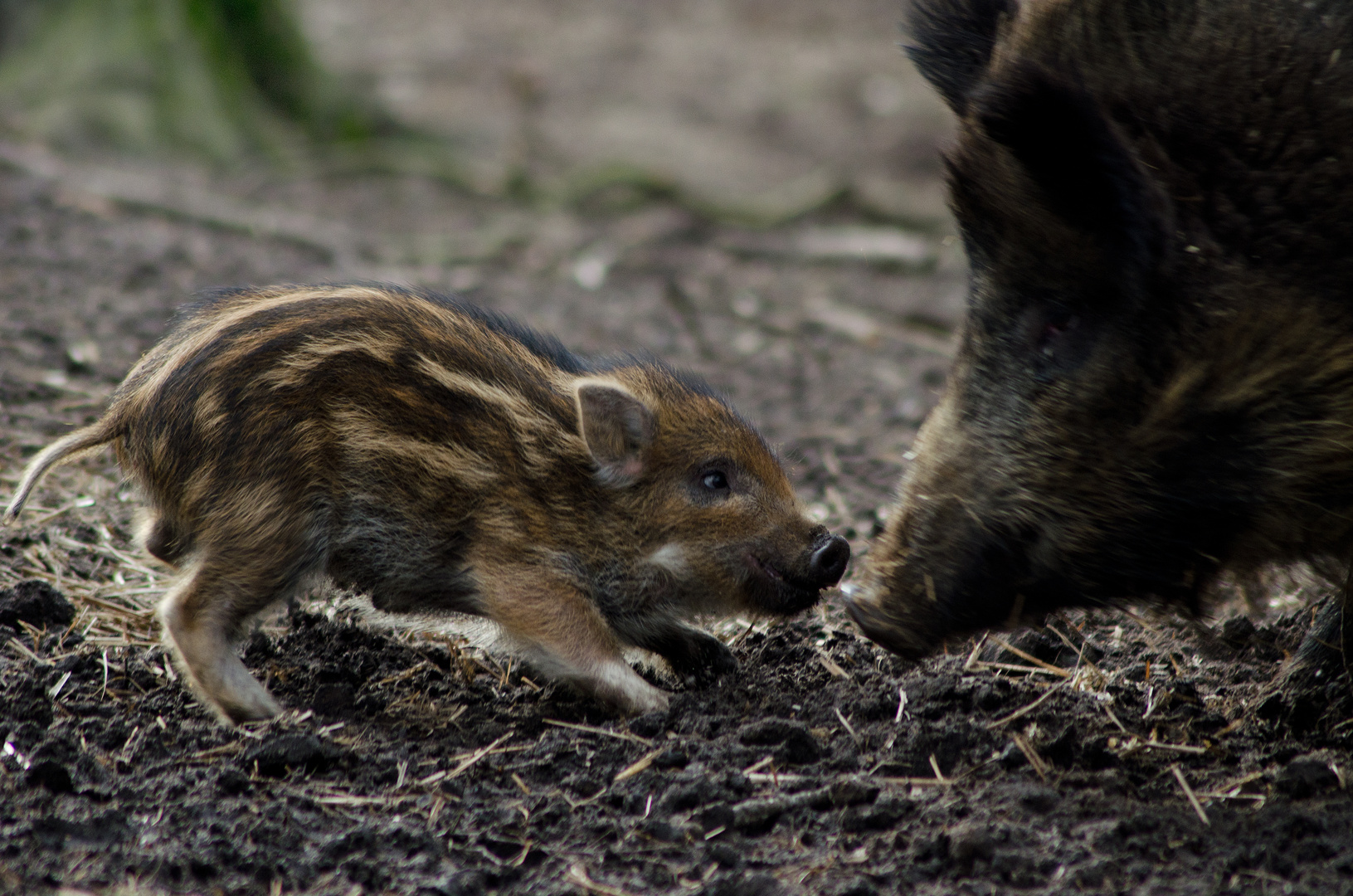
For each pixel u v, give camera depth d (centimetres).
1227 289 721
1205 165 723
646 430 923
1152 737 803
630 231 2717
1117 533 771
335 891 629
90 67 2747
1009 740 781
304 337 862
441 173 2923
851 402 1739
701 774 741
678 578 946
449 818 707
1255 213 718
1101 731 812
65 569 1052
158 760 759
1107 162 699
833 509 1344
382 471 873
